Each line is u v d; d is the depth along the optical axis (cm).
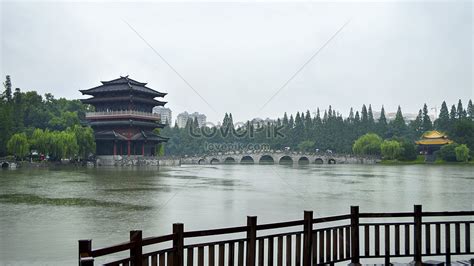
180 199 4969
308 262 1354
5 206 4262
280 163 18225
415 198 5278
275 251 2459
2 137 12388
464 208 4450
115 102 13875
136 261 1009
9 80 16225
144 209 4141
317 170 12500
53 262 2280
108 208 4178
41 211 3956
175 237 1100
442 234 2891
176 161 15375
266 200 4941
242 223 3419
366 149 18500
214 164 17162
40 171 10206
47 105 16412
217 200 4909
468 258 2175
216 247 2591
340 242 1461
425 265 1481
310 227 1360
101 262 2239
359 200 5016
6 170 10594
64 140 11850
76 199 4847
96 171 10438
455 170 12606
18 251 2489
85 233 2995
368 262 2142
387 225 1505
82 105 17250
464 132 18062
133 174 9431
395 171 12000
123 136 13662
